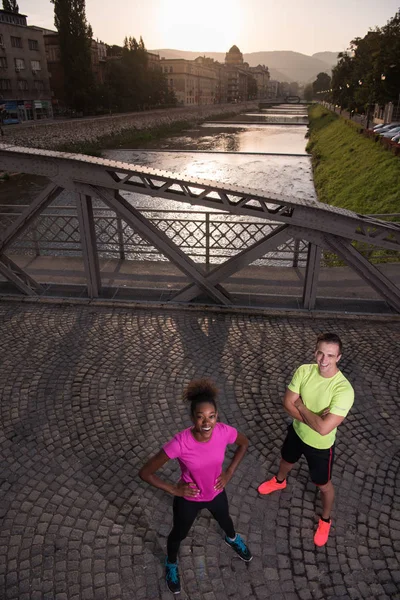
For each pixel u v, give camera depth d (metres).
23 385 5.36
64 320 6.98
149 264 9.23
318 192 26.52
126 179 6.63
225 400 5.11
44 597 3.02
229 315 7.17
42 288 8.05
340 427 4.67
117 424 4.71
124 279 8.45
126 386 5.36
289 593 3.06
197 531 3.53
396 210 15.77
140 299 7.61
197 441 2.63
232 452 4.35
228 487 3.96
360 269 6.91
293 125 88.38
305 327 6.79
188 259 7.16
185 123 84.62
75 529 3.53
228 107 130.25
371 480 4.02
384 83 35.69
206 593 3.06
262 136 66.75
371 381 5.43
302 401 3.17
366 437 4.54
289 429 3.50
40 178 32.19
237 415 4.87
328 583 3.13
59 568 3.22
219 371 5.67
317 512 3.71
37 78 57.25
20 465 4.17
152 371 5.66
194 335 6.55
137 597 3.03
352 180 23.44
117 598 3.02
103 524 3.58
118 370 5.68
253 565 3.26
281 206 6.73
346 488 3.93
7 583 3.11
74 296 7.76
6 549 3.36
